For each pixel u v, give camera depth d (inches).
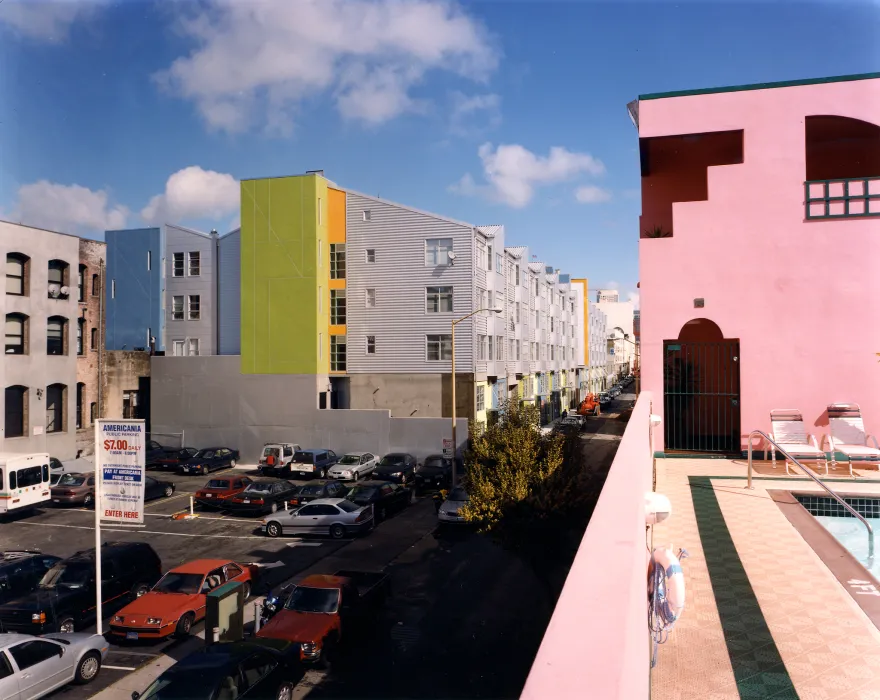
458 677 502.9
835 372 479.2
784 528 298.2
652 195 628.1
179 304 1752.0
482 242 1638.8
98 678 513.7
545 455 669.9
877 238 475.5
